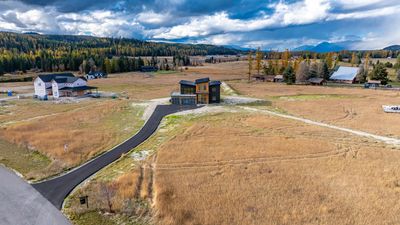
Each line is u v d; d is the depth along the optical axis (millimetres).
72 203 18625
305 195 19781
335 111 46562
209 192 20250
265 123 38531
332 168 24094
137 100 59125
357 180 21859
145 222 16953
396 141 31266
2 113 47438
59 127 37594
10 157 27312
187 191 20359
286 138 31953
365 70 95688
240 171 23625
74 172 23734
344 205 18500
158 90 76125
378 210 17859
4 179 22156
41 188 20688
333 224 16531
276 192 20234
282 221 16875
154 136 33844
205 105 52156
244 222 16797
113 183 21312
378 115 43500
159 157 26578
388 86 79625
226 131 34656
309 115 44031
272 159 26156
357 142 30750
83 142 31125
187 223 16688
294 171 23578
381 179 21953
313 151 28000
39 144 30312
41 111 49250
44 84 68875
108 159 26719
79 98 64875
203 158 26312
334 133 34156
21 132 34656
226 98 60125
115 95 68125
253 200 19203
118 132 35562
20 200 18859
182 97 53062
